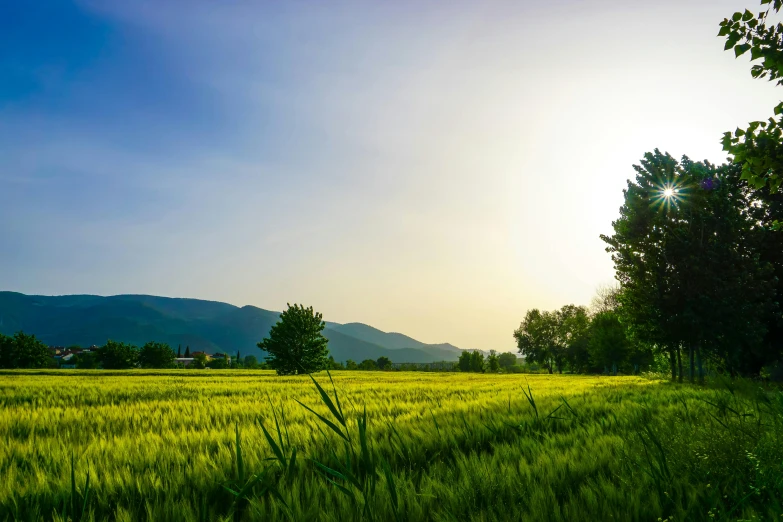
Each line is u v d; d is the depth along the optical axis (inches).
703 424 190.2
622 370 3262.8
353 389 874.8
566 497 144.4
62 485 171.8
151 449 254.2
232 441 264.4
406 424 305.9
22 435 355.3
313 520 126.9
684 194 956.0
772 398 243.3
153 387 966.4
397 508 121.8
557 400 469.7
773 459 137.6
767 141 217.9
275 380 1417.3
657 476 138.6
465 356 5177.2
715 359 1017.5
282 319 2039.9
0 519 146.0
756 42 200.8
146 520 140.4
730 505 126.0
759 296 881.5
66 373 2352.4
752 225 969.5
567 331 4207.7
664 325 966.4
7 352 4087.1
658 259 979.9
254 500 138.3
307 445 227.8
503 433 263.6
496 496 142.8
